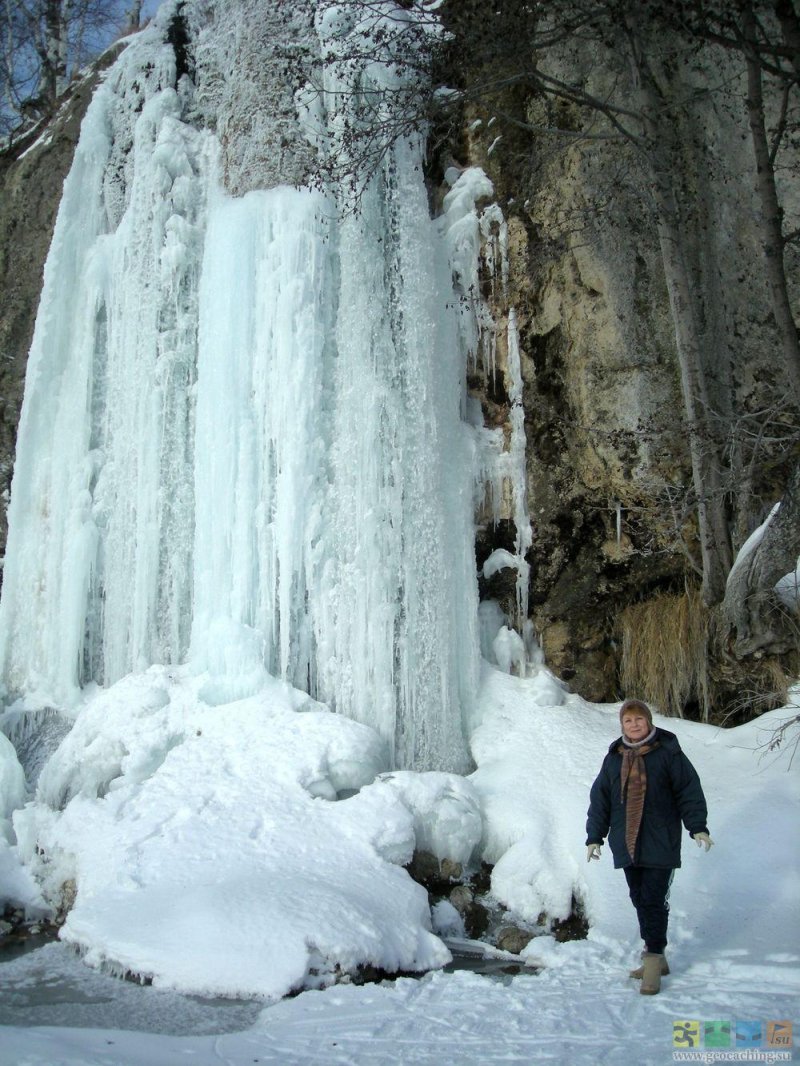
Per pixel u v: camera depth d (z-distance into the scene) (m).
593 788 5.18
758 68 7.03
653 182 7.90
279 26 9.11
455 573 8.41
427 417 8.38
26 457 9.45
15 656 9.24
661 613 8.41
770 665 7.59
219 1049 4.05
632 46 8.01
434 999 4.72
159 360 8.82
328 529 8.12
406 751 7.82
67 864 6.61
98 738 7.54
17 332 10.40
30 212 10.56
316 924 5.30
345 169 8.17
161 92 9.71
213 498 8.29
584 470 8.55
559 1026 4.22
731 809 6.58
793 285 8.15
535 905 6.38
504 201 9.08
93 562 8.93
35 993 4.97
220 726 7.49
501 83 7.92
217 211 8.87
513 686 8.33
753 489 8.05
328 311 8.44
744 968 4.96
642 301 8.39
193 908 5.45
